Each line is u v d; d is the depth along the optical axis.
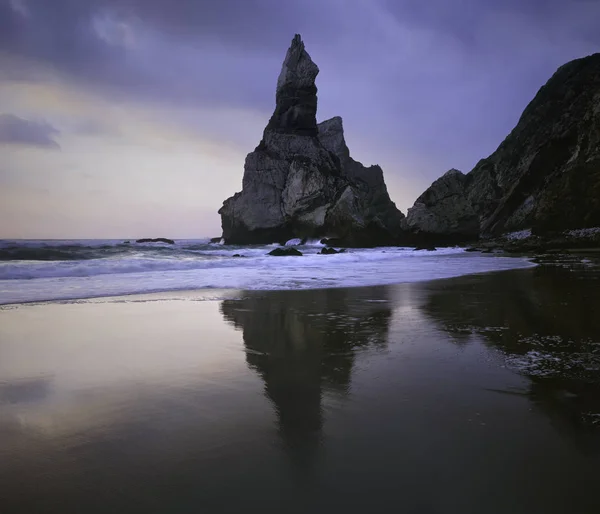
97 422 2.15
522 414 2.21
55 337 4.20
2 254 17.36
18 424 2.12
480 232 51.41
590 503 1.42
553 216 34.72
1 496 1.49
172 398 2.50
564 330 4.41
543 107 55.47
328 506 1.42
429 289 8.20
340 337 4.17
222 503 1.44
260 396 2.53
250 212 51.00
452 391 2.59
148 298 7.00
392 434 1.98
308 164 49.94
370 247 45.12
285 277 10.55
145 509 1.41
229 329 4.59
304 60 54.09
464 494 1.48
